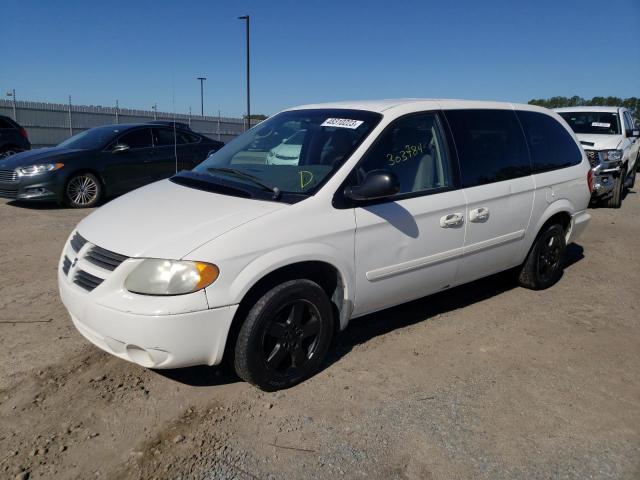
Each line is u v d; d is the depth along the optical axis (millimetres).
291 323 3371
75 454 2785
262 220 3195
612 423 3182
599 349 4148
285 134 4246
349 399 3346
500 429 3082
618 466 2799
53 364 3678
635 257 6848
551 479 2693
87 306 3078
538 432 3068
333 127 4008
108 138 9969
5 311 4543
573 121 11211
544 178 5004
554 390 3525
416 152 4027
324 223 3400
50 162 9156
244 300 3217
